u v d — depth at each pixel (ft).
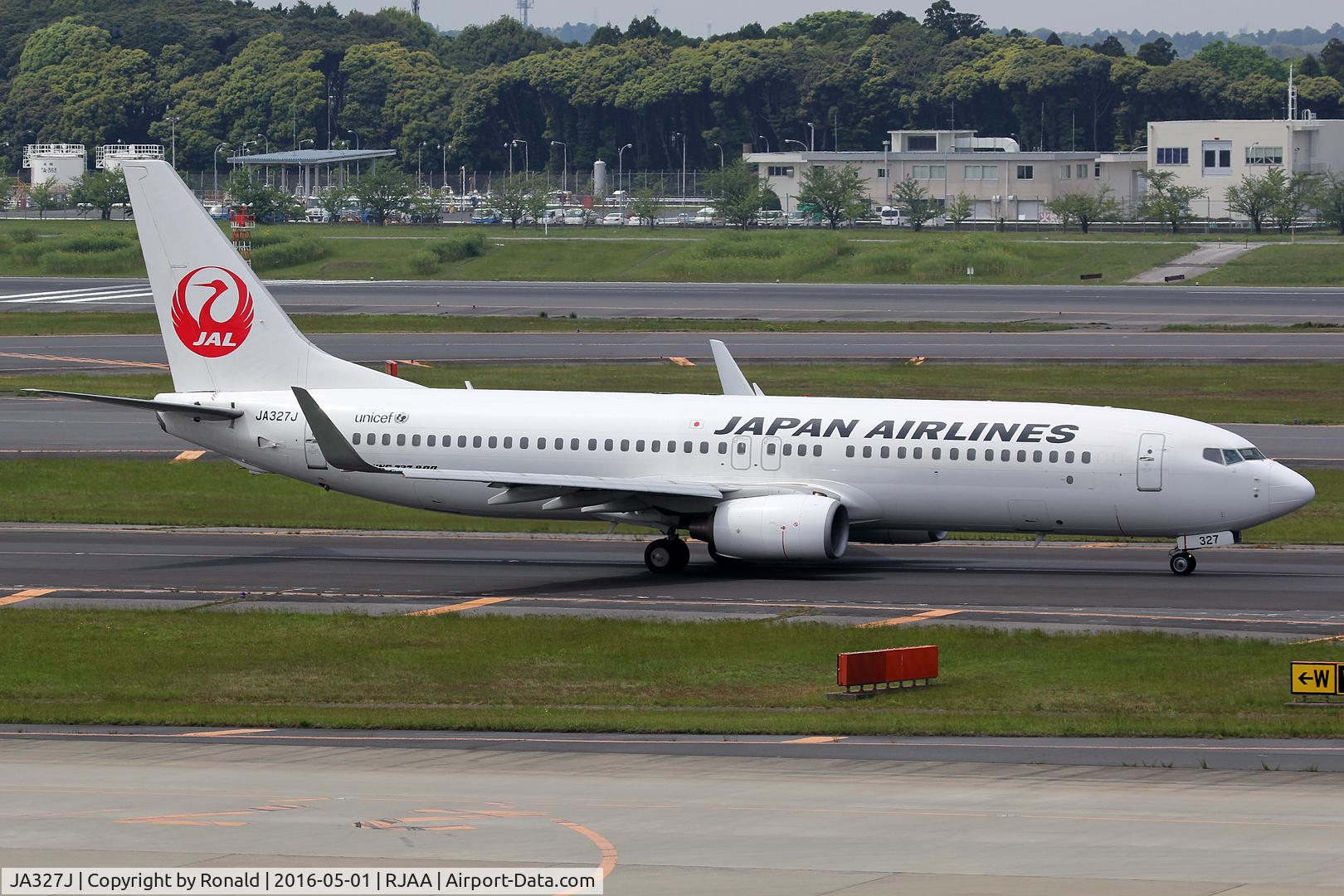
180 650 528.22
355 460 617.21
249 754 381.81
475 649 527.40
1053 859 281.74
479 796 334.44
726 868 276.41
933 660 476.95
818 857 283.38
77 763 370.32
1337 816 314.14
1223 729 402.72
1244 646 514.27
